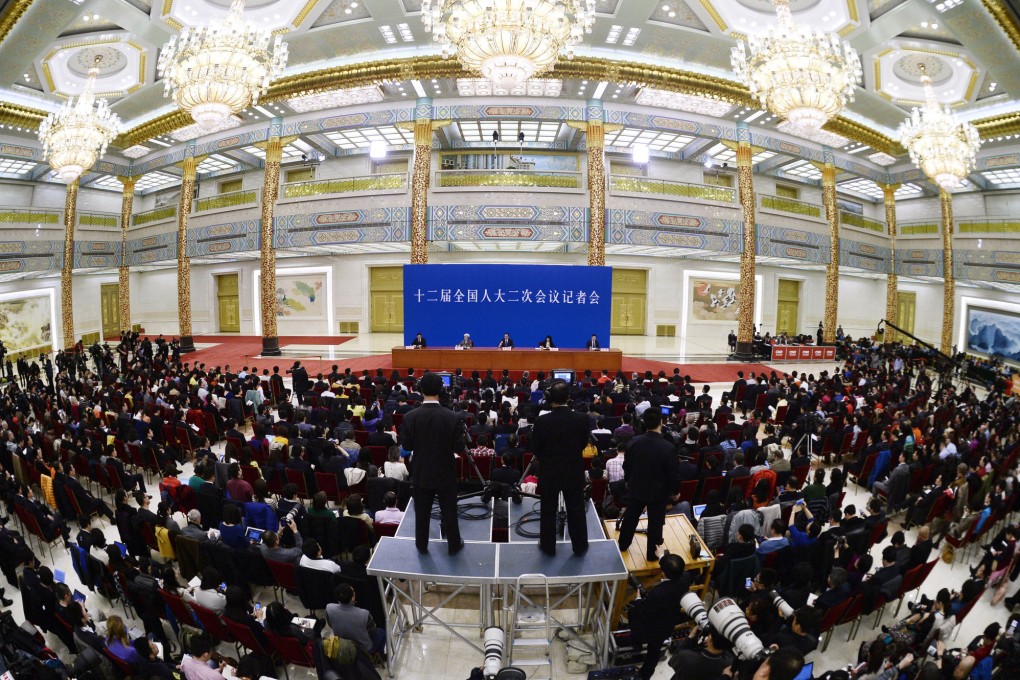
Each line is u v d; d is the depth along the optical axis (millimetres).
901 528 8078
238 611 4590
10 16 13125
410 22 15727
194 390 12094
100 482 8398
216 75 11031
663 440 4824
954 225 23875
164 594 4945
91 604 6066
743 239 20875
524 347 18219
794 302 28078
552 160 24000
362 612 4340
